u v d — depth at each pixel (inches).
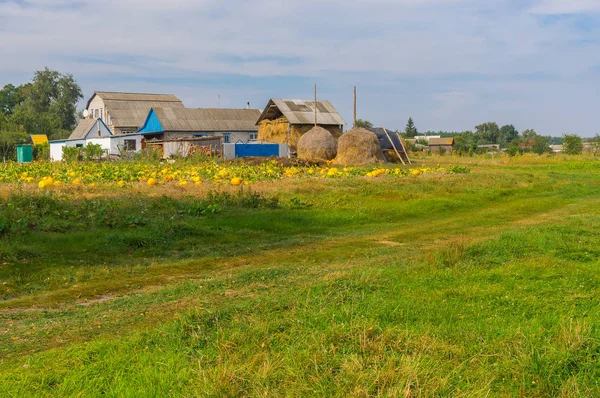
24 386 180.1
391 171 962.7
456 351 196.1
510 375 181.6
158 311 264.5
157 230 434.9
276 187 695.1
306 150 1382.9
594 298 261.7
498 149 3176.7
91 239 404.2
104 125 2058.3
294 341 207.8
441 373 177.8
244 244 435.2
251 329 216.1
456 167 1078.4
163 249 407.2
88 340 228.5
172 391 174.2
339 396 166.9
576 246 373.1
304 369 182.1
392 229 518.9
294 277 321.1
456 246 362.9
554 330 213.6
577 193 807.7
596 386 172.2
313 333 210.4
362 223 549.0
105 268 351.6
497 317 236.8
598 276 298.4
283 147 1482.5
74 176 821.2
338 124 1654.8
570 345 194.4
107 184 716.0
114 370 189.9
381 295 266.5
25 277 324.2
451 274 307.9
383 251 417.4
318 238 467.8
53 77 3088.1
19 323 252.8
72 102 3105.3
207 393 170.2
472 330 218.1
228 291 294.8
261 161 1162.6
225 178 812.6
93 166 980.6
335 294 267.7
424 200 654.5
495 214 613.9
